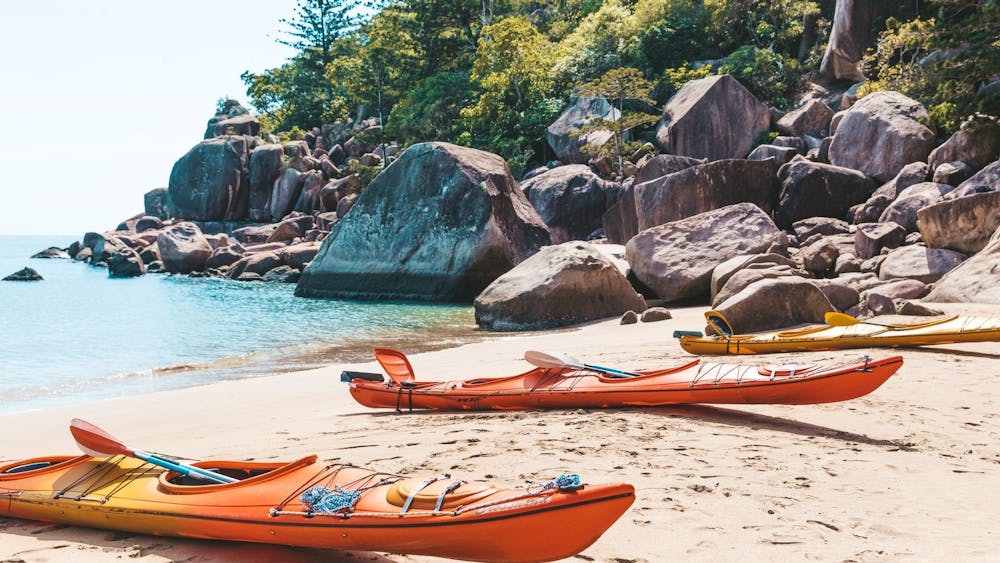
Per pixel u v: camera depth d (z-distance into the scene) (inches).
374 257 1152.2
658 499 167.6
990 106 944.9
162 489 155.7
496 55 2108.8
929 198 901.2
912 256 722.8
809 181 1099.9
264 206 2432.3
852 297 565.3
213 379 468.8
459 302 1074.1
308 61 3348.9
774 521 153.9
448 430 250.7
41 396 424.2
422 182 1131.9
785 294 510.6
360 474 147.3
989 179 862.5
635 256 840.9
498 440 229.1
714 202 1106.7
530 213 1167.6
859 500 168.2
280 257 1680.6
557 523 115.8
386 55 2608.3
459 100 2316.7
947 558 134.0
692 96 1619.1
